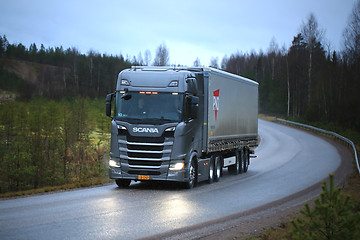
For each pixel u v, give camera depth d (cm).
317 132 5422
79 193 1403
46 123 3616
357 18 6056
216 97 1762
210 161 1759
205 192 1478
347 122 5575
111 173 1487
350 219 591
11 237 746
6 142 3566
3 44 18062
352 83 5947
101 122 4428
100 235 786
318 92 6488
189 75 1541
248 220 1020
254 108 2412
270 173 2236
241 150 2241
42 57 17875
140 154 1456
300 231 616
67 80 12031
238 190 1563
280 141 4506
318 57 7325
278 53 11456
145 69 1552
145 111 1467
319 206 599
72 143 3534
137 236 794
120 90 1495
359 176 2053
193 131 1539
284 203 1296
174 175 1448
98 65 11831
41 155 3216
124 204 1158
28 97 8538
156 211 1066
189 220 974
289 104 8219
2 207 1077
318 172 2267
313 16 7112
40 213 988
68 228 833
